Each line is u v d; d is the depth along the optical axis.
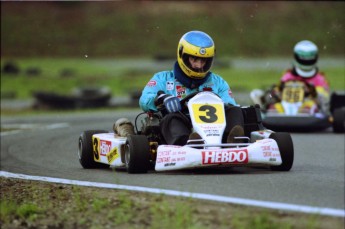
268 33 180.00
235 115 30.59
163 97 30.92
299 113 52.97
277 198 23.61
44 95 90.56
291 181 27.12
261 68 147.00
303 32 173.50
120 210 22.30
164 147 28.89
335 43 165.62
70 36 183.75
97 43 180.25
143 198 23.97
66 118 72.62
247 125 31.95
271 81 125.88
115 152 31.62
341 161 36.06
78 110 89.00
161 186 26.19
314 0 184.75
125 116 72.81
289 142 30.06
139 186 26.31
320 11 180.12
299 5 186.50
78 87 126.88
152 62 163.62
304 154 39.66
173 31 185.00
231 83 123.44
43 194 25.91
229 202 22.78
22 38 179.88
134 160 29.50
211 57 32.06
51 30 184.00
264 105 55.00
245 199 23.19
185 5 172.38
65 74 142.25
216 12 188.62
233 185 26.14
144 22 189.75
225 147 30.17
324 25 173.75
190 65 32.03
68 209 23.45
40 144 48.50
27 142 50.06
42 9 195.38
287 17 184.25
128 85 130.50
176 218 21.05
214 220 20.95
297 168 32.22
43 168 35.34
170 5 196.12
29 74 140.00
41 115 79.25
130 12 196.75
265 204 22.39
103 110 87.31
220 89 33.03
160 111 31.66
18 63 160.50
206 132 29.44
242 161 28.39
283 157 29.92
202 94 30.61
